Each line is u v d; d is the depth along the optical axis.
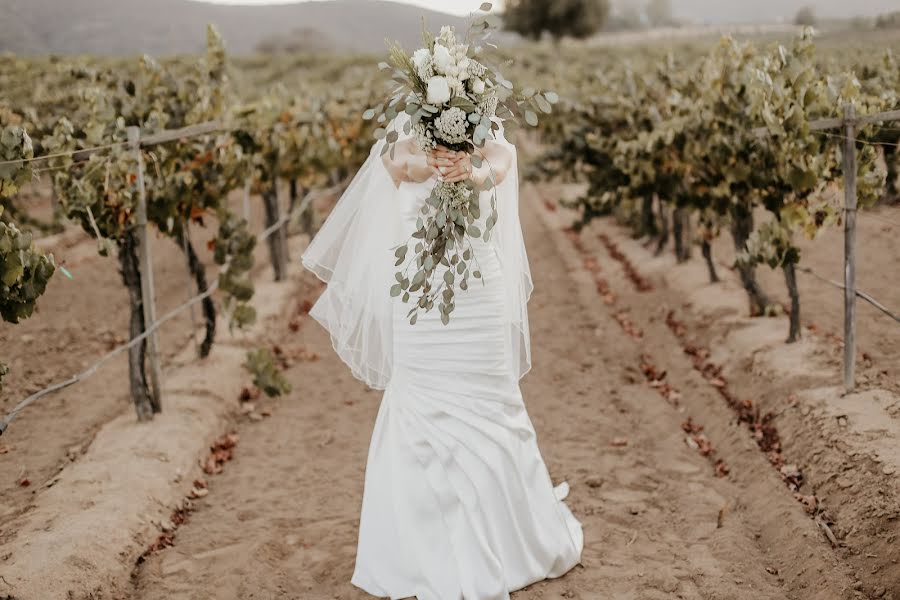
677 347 7.39
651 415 6.04
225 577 3.90
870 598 3.50
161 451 5.11
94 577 3.73
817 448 4.66
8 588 3.49
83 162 5.18
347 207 3.87
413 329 3.65
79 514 4.23
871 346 6.19
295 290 10.05
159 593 3.80
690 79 8.34
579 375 7.02
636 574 3.82
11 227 3.83
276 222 10.03
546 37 72.38
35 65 17.33
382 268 3.84
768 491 4.54
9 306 4.01
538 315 8.98
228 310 6.51
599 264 11.36
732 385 6.16
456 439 3.61
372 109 3.34
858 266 8.63
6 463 5.23
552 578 3.79
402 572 3.64
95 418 5.97
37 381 6.82
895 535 3.68
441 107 3.26
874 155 5.37
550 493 3.85
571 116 12.09
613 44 54.44
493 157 3.68
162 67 6.46
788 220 5.94
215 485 5.09
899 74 6.48
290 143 9.67
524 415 3.85
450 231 3.42
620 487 4.87
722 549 4.05
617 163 8.82
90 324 8.52
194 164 6.23
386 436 3.77
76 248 11.97
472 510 3.56
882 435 4.46
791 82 5.57
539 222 15.26
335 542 4.26
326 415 6.30
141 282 5.58
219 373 6.66
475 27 3.35
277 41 63.91
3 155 4.12
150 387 6.36
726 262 9.95
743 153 6.38
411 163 3.55
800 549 3.91
